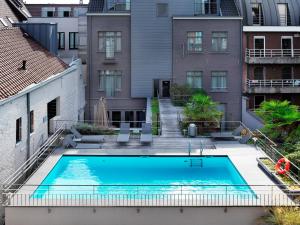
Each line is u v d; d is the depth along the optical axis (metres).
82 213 21.55
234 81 44.12
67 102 36.53
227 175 26.83
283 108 32.12
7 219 21.47
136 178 26.31
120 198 22.28
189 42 43.88
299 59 51.09
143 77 44.19
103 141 32.69
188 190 23.88
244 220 21.61
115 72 44.31
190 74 44.19
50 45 39.09
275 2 52.38
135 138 33.59
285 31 51.19
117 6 43.84
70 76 37.47
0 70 26.64
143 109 44.53
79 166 28.25
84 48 47.22
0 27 36.03
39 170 26.33
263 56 51.34
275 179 24.78
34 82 28.16
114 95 44.44
